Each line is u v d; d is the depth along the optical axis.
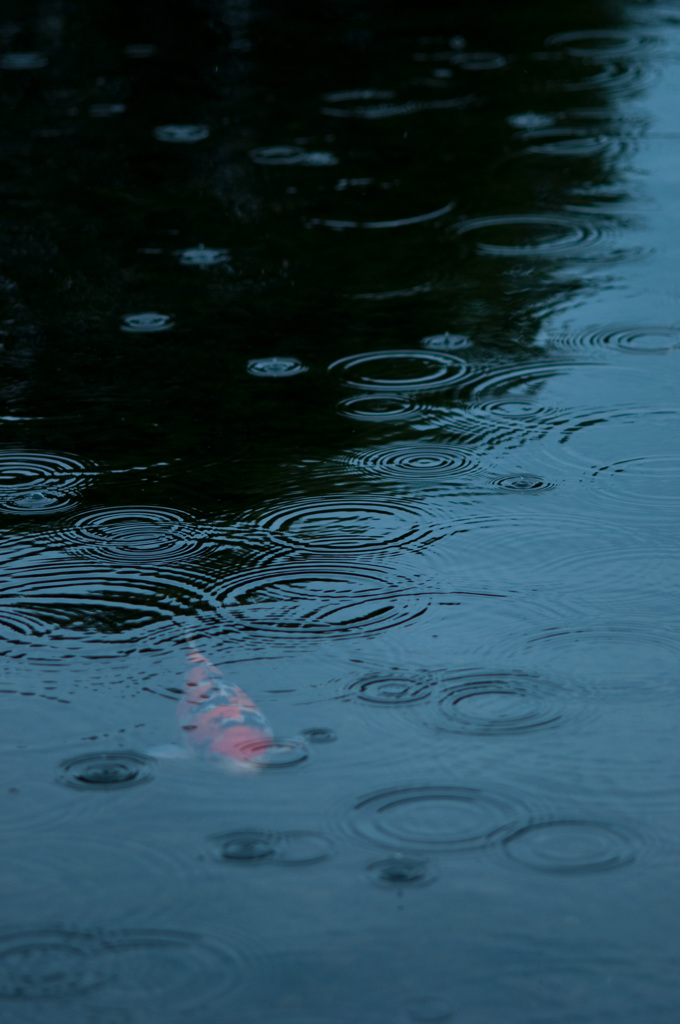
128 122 9.19
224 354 5.86
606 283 6.57
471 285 6.59
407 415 5.26
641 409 5.26
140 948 2.57
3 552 4.22
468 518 4.43
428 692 3.44
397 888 2.72
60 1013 2.42
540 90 9.61
